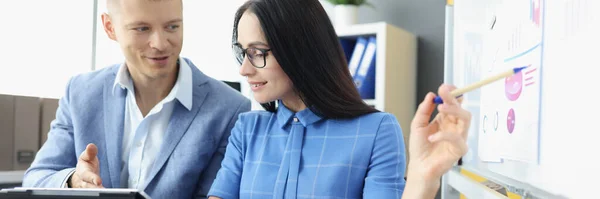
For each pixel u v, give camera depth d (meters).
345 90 1.10
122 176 1.38
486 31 1.39
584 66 0.81
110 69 1.45
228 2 3.76
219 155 1.37
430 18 2.97
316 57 1.06
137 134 1.36
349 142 1.07
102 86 1.42
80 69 3.15
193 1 3.69
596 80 0.77
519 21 1.11
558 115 0.90
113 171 1.36
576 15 0.83
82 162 1.12
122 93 1.40
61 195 0.70
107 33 1.36
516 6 1.14
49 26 3.05
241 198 1.13
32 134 2.02
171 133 1.35
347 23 2.96
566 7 0.87
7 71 2.93
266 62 1.04
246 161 1.17
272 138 1.16
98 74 1.46
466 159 1.59
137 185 1.36
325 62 1.07
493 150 1.29
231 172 1.19
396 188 1.00
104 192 0.70
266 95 1.07
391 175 1.02
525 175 1.06
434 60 2.96
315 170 1.07
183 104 1.36
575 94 0.84
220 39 3.77
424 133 0.80
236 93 1.45
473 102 1.50
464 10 1.64
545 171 0.96
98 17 3.16
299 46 1.04
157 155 1.34
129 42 1.25
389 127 1.07
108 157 1.37
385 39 2.72
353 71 2.83
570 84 0.86
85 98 1.41
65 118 1.44
